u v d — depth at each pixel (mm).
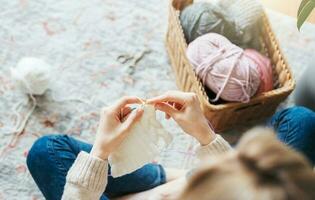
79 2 1680
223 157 488
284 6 1741
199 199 468
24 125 1438
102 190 910
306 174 458
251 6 1420
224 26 1392
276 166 454
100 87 1533
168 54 1603
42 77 1417
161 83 1560
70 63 1563
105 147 902
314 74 1367
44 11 1648
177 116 943
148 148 968
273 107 1463
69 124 1459
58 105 1482
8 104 1463
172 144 1438
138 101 948
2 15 1619
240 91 1309
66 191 905
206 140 932
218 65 1309
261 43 1482
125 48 1611
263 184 449
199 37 1382
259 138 480
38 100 1479
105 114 923
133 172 1064
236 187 453
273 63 1458
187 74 1405
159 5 1713
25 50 1570
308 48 1673
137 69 1577
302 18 1217
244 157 471
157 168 1119
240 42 1438
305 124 1147
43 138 1083
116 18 1667
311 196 450
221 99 1360
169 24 1518
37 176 1064
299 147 1141
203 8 1402
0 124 1431
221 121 1418
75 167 909
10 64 1538
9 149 1396
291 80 1381
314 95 1408
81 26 1638
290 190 446
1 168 1363
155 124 973
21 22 1618
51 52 1578
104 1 1693
